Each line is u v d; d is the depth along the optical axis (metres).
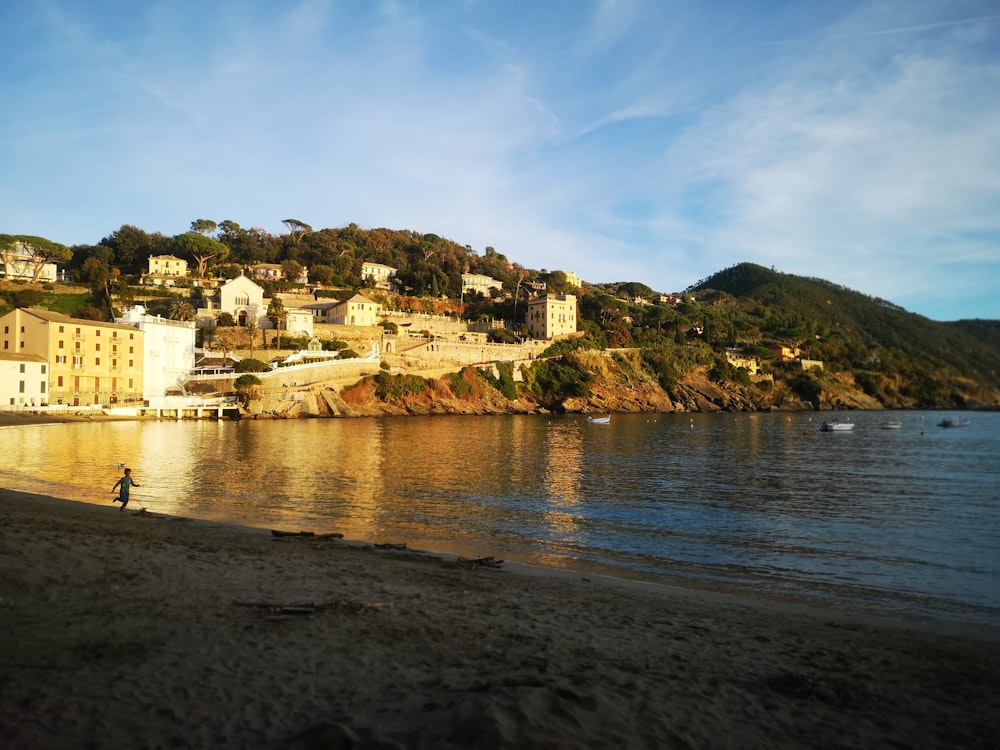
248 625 12.23
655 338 195.50
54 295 135.25
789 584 21.05
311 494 36.88
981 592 20.34
